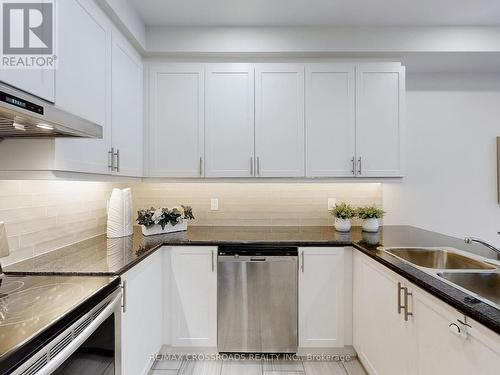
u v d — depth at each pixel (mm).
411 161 2838
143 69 2441
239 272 2119
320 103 2439
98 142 1726
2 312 947
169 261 2137
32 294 1107
